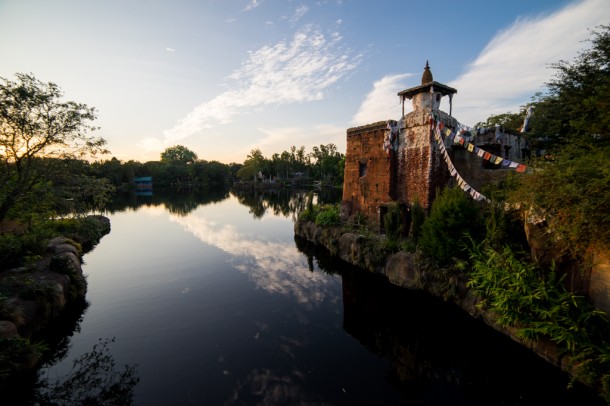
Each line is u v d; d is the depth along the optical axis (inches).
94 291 591.8
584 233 313.0
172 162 4879.4
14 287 442.9
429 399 318.3
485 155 501.7
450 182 765.3
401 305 553.9
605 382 273.9
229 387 325.4
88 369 355.6
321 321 481.4
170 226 1328.7
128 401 304.3
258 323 470.9
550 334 332.8
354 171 942.4
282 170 4662.9
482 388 339.3
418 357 399.9
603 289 335.6
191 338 425.1
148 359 375.9
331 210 1003.3
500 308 388.5
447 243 505.4
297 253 886.4
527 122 771.4
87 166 626.2
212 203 2329.0
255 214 1716.3
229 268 743.7
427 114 736.3
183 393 315.6
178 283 639.8
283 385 331.0
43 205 598.5
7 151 519.5
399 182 820.0
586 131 390.9
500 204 482.3
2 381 312.5
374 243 693.3
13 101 504.1
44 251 625.6
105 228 1214.3
